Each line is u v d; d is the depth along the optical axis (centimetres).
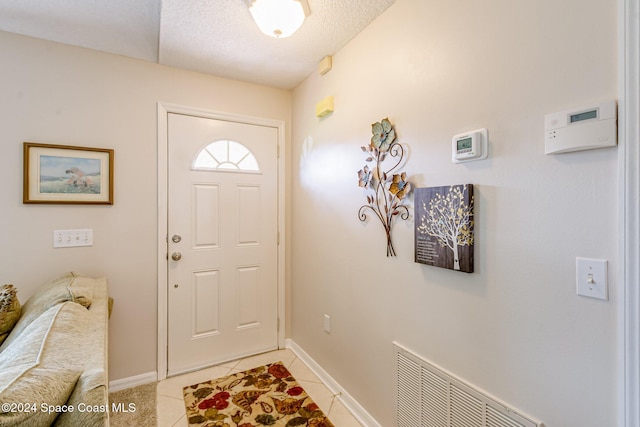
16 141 178
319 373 222
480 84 113
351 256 187
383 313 161
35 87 183
